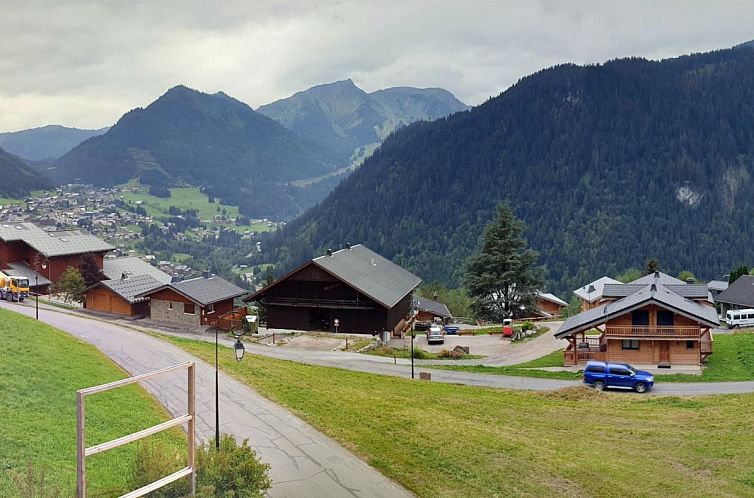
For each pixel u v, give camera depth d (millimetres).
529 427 35406
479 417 36938
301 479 26062
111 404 30312
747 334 70188
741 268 114750
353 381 45312
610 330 58750
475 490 25812
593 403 42656
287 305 74875
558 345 69625
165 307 76438
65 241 104312
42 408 26922
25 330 42812
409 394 42156
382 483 26062
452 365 58906
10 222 105875
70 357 38031
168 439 27438
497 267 101438
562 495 25547
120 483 21172
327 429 31875
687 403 42281
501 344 72000
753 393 45281
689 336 57281
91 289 81938
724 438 33000
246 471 20594
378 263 88938
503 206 103812
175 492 19094
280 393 38250
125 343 50938
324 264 74312
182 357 46531
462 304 135250
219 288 78500
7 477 19469
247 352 58375
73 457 22500
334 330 74812
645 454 30797
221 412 33500
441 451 29891
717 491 25938
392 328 76250
